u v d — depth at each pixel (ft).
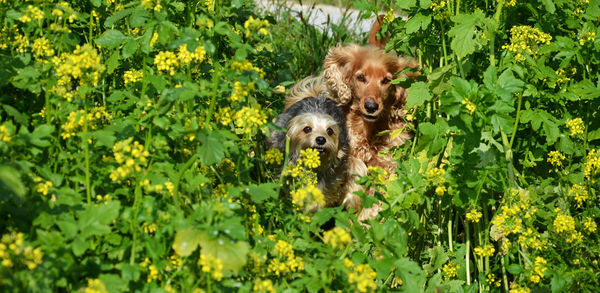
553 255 7.01
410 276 6.32
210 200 6.46
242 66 6.40
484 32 7.31
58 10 6.72
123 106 6.84
